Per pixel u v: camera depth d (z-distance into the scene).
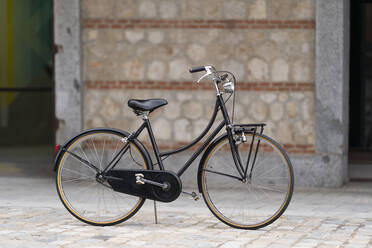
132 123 9.79
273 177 5.80
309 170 9.41
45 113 17.52
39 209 6.94
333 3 9.23
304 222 6.27
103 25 9.77
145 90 9.77
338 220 6.40
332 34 9.27
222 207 5.91
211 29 9.62
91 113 9.84
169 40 9.70
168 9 9.68
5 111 17.31
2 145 17.30
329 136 9.35
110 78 9.80
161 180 5.84
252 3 9.54
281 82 9.54
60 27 9.70
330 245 5.18
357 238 5.48
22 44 17.36
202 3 9.62
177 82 9.71
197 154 5.99
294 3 9.47
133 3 9.72
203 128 9.69
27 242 5.18
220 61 9.62
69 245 5.09
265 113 9.59
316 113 9.39
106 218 5.97
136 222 6.18
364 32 15.77
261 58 9.55
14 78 17.38
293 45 9.49
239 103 9.61
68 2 9.67
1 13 17.25
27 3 17.30
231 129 5.92
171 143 9.74
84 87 9.84
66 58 9.72
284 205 5.75
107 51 9.78
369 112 15.85
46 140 17.41
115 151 6.02
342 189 9.20
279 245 5.15
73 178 6.08
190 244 5.16
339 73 9.27
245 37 9.57
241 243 5.21
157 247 5.04
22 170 11.15
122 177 5.93
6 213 6.66
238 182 5.90
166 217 6.47
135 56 9.76
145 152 5.93
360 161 13.01
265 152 5.84
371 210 7.29
